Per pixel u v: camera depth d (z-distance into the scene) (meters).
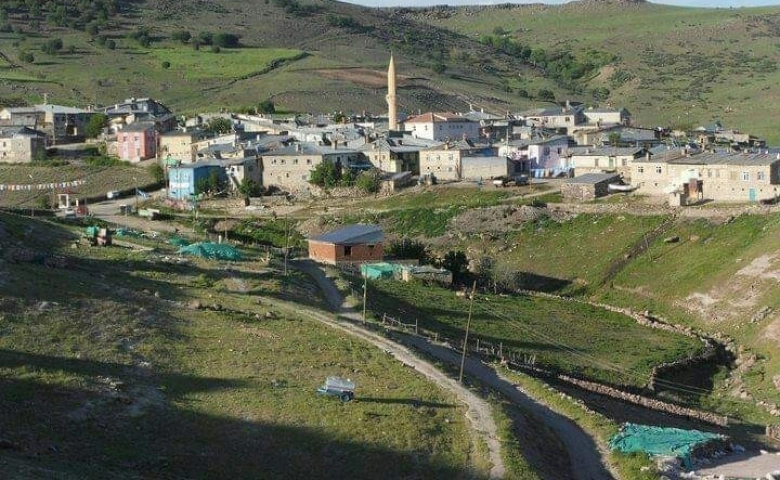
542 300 152.50
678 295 151.25
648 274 159.50
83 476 62.19
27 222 148.75
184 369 87.31
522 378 102.56
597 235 174.62
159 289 113.25
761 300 139.75
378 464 73.19
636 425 92.31
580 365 118.88
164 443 72.31
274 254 161.62
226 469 69.62
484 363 107.00
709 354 128.50
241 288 121.19
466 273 159.62
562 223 181.62
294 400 82.25
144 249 142.00
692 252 161.38
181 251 144.12
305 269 147.12
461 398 88.62
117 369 84.38
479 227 185.25
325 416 79.75
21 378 78.38
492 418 84.00
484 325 129.50
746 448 93.69
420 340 111.69
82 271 115.44
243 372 88.06
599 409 98.44
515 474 73.06
